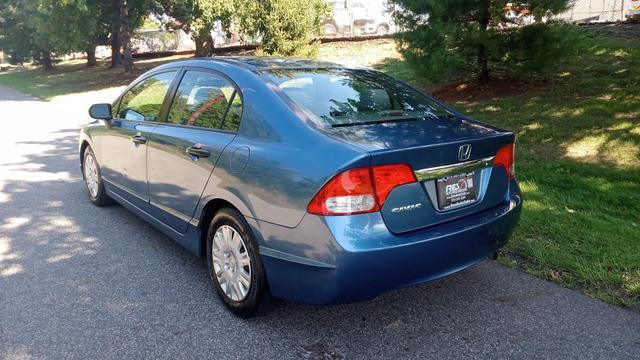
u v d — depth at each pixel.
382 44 18.42
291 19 15.44
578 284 3.73
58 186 6.57
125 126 4.67
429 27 9.00
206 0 17.34
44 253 4.39
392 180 2.74
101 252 4.41
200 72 3.97
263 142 3.13
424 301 3.56
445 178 2.97
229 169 3.24
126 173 4.68
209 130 3.59
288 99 3.24
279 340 3.09
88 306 3.48
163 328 3.21
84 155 5.84
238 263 3.28
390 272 2.75
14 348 2.99
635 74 9.17
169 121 4.09
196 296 3.63
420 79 10.15
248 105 3.35
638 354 2.92
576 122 7.57
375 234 2.69
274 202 2.91
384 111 3.44
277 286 3.01
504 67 9.38
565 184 5.70
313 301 2.83
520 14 8.55
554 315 3.34
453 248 2.96
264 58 4.08
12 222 5.18
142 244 4.59
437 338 3.11
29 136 10.60
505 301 3.54
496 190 3.30
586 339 3.07
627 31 12.26
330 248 2.66
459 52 9.03
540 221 4.69
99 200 5.58
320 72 3.79
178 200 3.82
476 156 3.12
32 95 21.11
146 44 34.78
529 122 7.91
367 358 2.91
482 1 8.51
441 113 3.66
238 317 3.34
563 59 8.78
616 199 5.20
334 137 2.88
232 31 23.59
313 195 2.71
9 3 33.88
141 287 3.76
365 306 3.50
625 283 3.65
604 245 4.20
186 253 4.39
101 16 25.09
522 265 4.05
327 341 3.09
